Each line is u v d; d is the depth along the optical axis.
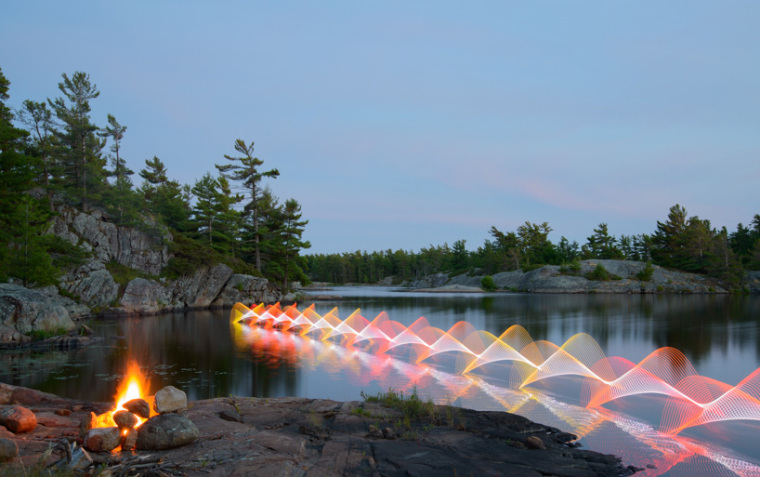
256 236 78.12
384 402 12.31
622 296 84.06
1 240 37.81
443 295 94.62
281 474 6.94
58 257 45.66
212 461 7.40
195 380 18.31
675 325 36.12
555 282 101.88
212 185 84.56
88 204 59.12
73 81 64.25
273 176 82.62
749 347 25.28
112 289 49.00
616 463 8.55
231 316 48.34
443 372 19.25
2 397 11.49
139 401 9.87
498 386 16.56
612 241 152.00
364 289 148.12
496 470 7.55
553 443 9.38
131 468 6.98
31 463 7.04
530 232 163.00
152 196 88.12
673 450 9.77
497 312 49.59
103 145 68.75
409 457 7.98
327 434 9.32
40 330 28.19
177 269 59.03
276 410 11.19
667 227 114.00
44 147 57.78
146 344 28.28
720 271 97.81
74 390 16.83
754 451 9.73
